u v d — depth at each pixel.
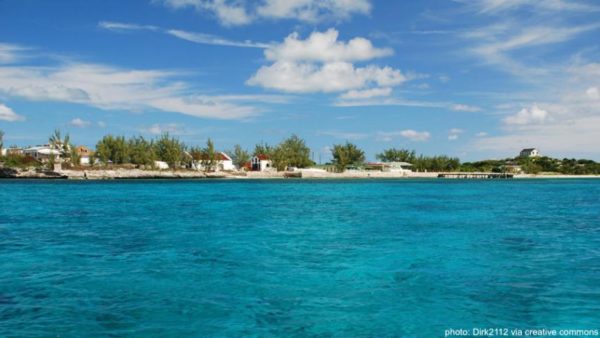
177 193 83.88
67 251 25.00
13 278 18.73
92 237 30.23
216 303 15.40
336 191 94.56
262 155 194.75
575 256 23.75
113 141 166.88
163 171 163.12
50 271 20.03
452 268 20.72
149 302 15.48
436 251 25.19
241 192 88.62
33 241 28.52
